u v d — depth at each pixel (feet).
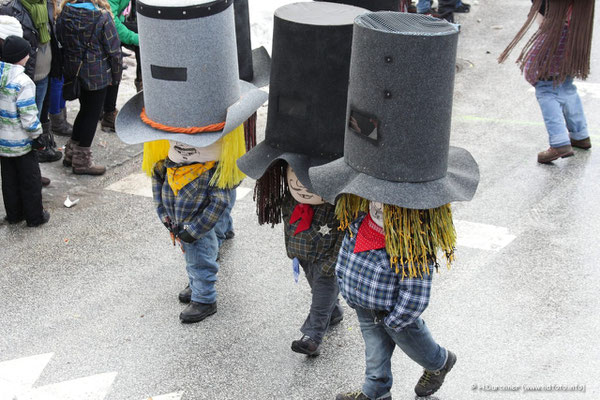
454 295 16.87
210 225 14.90
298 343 14.69
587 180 22.16
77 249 19.22
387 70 10.20
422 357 12.68
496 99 28.50
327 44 12.57
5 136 18.85
